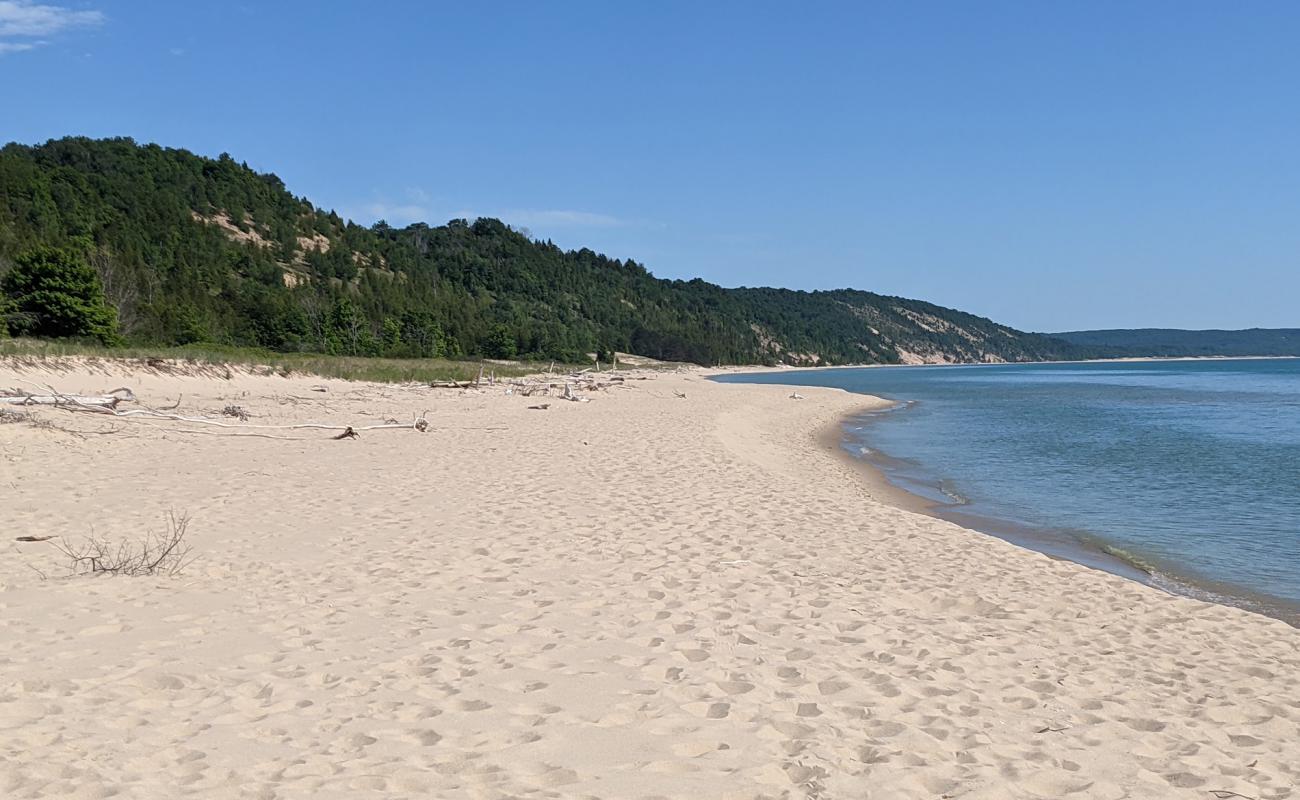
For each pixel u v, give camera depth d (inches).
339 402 1133.1
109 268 2097.7
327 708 191.0
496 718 188.4
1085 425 1257.4
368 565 323.3
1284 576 412.8
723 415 1166.3
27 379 957.2
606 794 155.0
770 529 416.5
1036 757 185.0
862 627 270.5
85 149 4416.8
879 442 1029.2
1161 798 170.2
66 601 259.8
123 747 166.9
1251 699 233.9
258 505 429.1
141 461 550.3
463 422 910.4
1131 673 250.2
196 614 255.6
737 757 173.8
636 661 229.0
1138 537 497.7
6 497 417.1
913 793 163.2
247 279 3496.6
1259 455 873.5
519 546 361.1
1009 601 320.2
